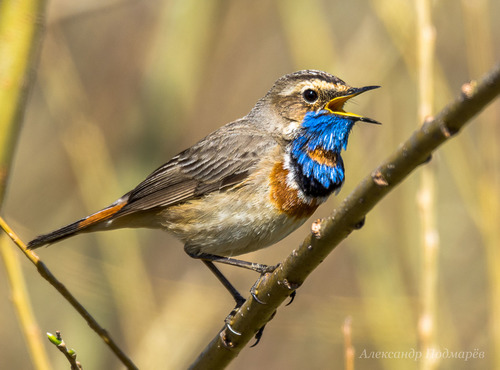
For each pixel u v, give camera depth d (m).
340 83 9.04
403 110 12.89
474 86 4.81
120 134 14.38
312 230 6.28
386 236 12.45
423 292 8.21
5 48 8.14
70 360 6.53
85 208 13.61
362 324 12.30
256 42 15.40
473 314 13.49
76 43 15.36
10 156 8.14
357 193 5.80
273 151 8.94
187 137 14.84
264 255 13.35
